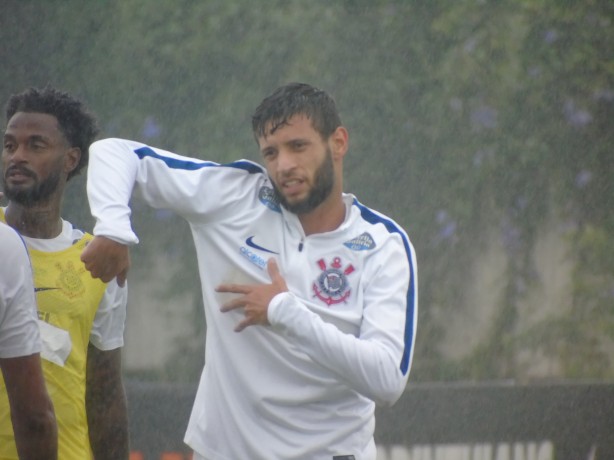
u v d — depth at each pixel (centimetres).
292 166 1252
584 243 3403
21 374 1208
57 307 1420
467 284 3344
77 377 1438
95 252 1205
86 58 3247
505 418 2708
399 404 2664
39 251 1434
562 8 3353
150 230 3225
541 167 3356
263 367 1294
